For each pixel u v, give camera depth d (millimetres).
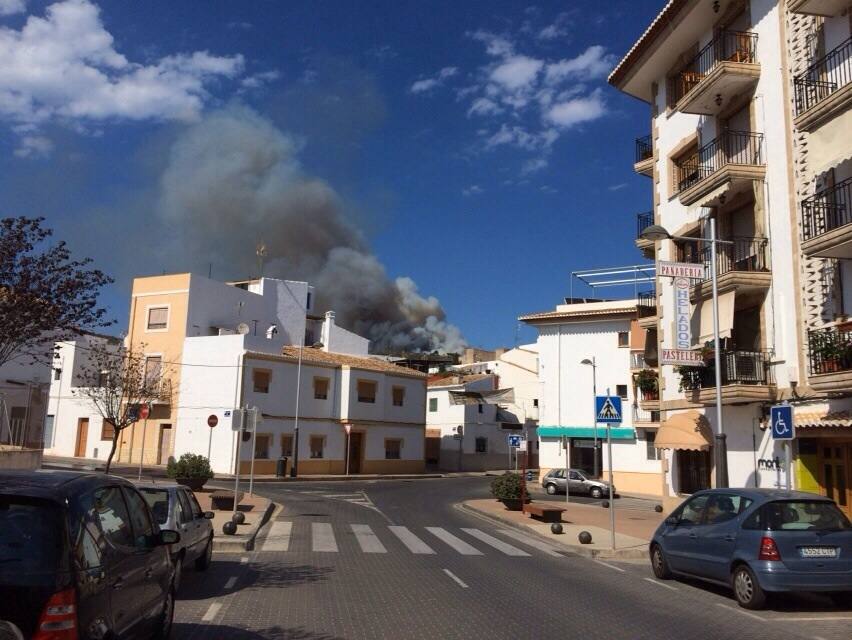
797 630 8586
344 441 45281
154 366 41625
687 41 22344
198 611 8570
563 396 42094
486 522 21656
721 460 16344
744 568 9828
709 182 19297
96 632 4781
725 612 9539
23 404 22578
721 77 18938
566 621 8609
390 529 18453
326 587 10367
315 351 48656
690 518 11539
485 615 8773
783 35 18047
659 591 11000
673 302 21375
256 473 39375
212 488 29094
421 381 51844
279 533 16766
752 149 18938
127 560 5637
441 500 29391
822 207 15945
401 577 11430
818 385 15398
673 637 8008
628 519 22516
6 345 11625
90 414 44125
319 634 7594
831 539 9656
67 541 4703
